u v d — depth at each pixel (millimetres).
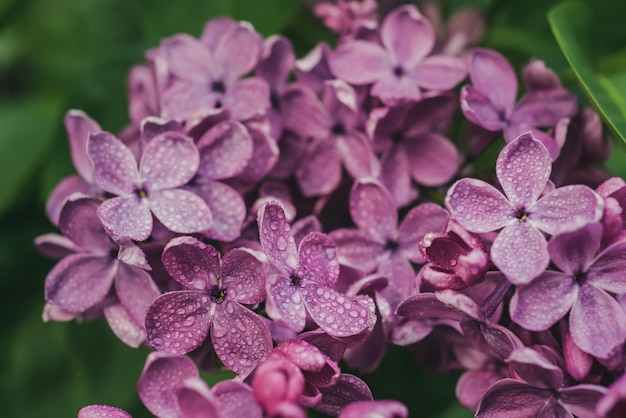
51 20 353
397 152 260
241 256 226
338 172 260
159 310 227
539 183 226
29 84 347
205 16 290
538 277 220
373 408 208
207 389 206
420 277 226
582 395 215
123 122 300
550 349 221
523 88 293
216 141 247
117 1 359
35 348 298
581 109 259
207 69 262
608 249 218
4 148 316
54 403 294
